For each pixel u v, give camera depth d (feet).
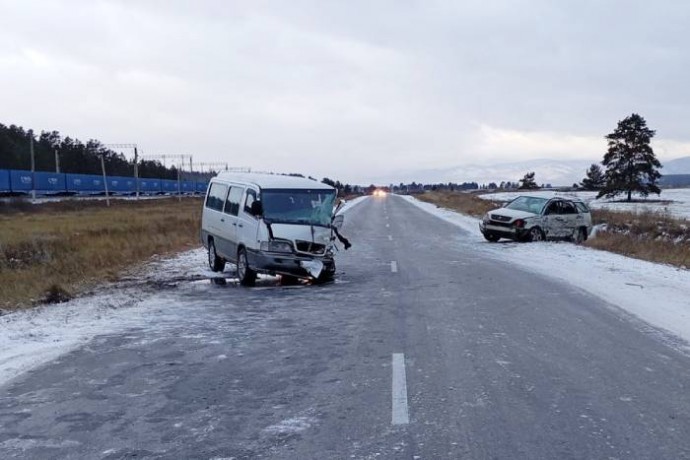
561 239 75.36
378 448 14.71
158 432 16.11
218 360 23.32
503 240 77.77
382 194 452.76
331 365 22.31
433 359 22.86
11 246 61.77
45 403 18.65
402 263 54.65
